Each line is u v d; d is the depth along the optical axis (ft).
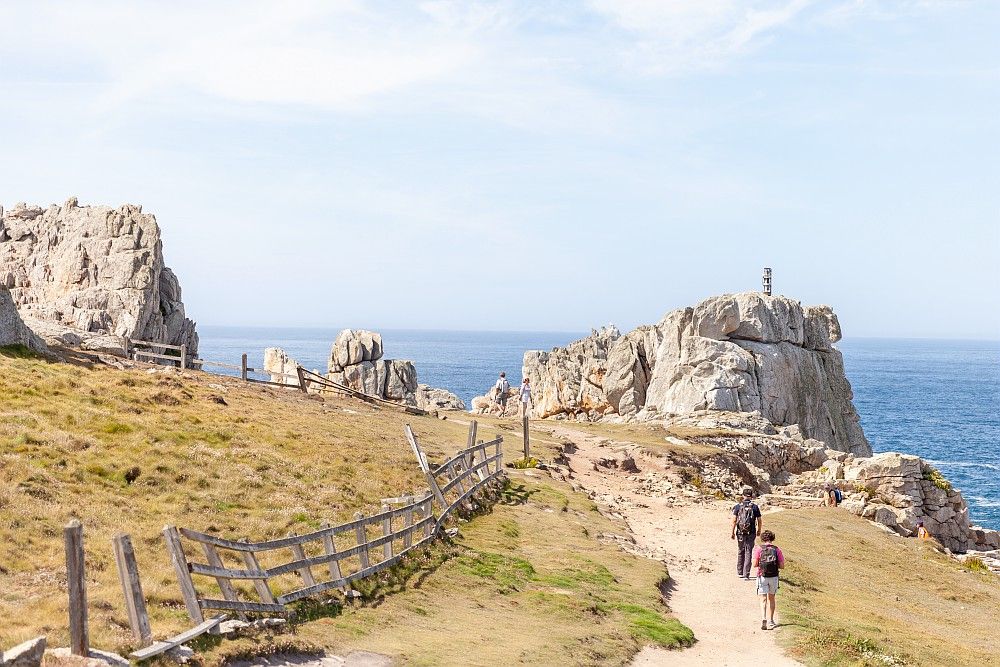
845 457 205.98
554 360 292.40
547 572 84.02
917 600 104.88
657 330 272.10
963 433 497.05
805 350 276.41
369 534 82.02
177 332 250.16
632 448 180.24
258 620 53.42
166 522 72.08
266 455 100.68
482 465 114.21
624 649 65.41
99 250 238.07
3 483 71.26
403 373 291.58
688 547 111.75
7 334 132.46
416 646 56.34
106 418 99.25
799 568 104.68
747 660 68.23
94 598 51.42
